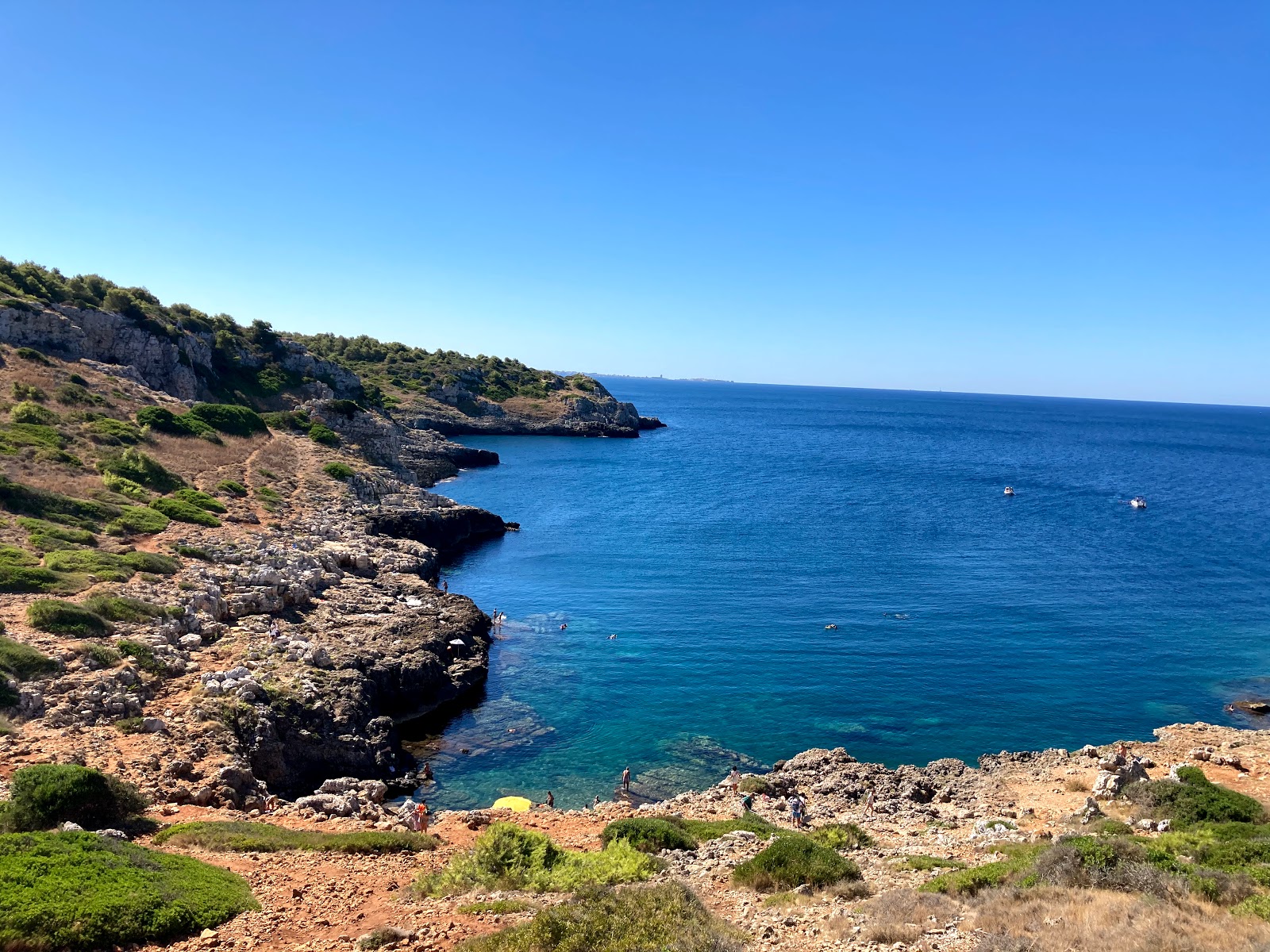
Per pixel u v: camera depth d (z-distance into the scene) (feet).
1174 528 309.01
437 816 89.51
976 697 147.23
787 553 257.34
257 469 249.34
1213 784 89.92
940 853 73.87
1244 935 39.04
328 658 128.88
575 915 45.83
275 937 47.88
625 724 135.13
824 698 145.89
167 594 133.39
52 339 268.00
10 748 81.41
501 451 524.11
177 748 91.09
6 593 118.62
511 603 202.39
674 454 543.39
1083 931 40.75
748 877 61.21
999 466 516.73
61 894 47.24
